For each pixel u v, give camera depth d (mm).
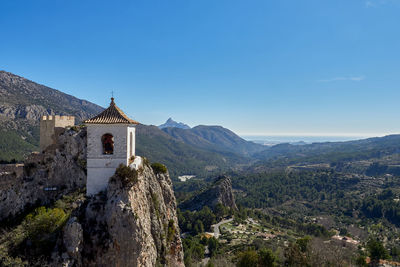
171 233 38719
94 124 29453
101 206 27406
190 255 79875
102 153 29859
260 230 140500
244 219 162375
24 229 29703
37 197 36594
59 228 27172
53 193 36938
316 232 128000
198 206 173500
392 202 184750
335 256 51844
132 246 25484
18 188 37281
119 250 25344
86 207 27969
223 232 132125
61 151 39188
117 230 25656
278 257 60281
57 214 28156
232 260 65312
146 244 27016
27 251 26422
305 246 56906
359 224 168625
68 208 31312
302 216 199625
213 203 170125
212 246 101062
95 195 28719
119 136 29750
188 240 100812
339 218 187875
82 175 37656
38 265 24609
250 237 122312
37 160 39312
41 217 27797
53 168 38344
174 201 43469
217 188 184875
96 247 25469
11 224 33375
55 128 40031
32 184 37375
